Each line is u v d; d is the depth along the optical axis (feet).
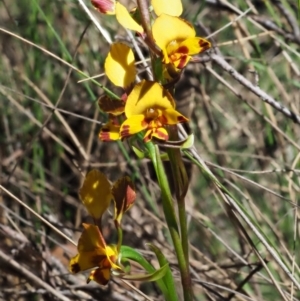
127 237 1.75
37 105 1.76
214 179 1.19
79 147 1.65
